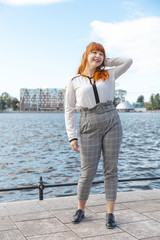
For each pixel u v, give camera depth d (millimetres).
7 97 198875
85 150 2594
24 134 27953
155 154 14211
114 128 2559
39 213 2854
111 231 2412
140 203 3182
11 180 8922
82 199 2646
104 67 2719
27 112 185875
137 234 2348
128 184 8055
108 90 2580
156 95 178250
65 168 10797
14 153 15023
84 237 2287
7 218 2713
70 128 2672
